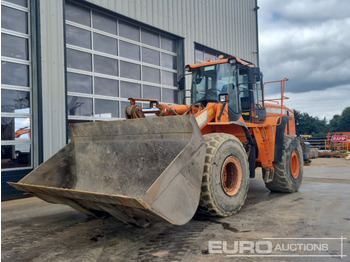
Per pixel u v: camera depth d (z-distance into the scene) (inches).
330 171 372.8
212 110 187.5
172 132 141.3
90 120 308.8
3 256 120.0
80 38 304.2
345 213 168.2
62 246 129.2
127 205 111.7
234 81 211.6
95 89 315.0
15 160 253.1
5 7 252.2
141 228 148.6
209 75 216.7
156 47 387.5
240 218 161.8
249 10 572.4
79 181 169.3
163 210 110.3
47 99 267.9
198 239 131.9
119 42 341.7
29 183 155.3
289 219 158.2
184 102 234.8
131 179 149.9
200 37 445.7
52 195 146.7
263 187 261.4
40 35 266.1
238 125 188.4
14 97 254.4
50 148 268.5
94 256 117.3
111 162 159.9
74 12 300.5
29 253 122.5
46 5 271.3
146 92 370.9
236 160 171.0
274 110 334.3
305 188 251.0
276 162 223.3
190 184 124.5
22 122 258.7
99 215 159.3
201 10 450.0
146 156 149.0
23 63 261.9
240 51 540.4
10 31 254.4
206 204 153.5
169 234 139.4
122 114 341.1
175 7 404.2
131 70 353.7
